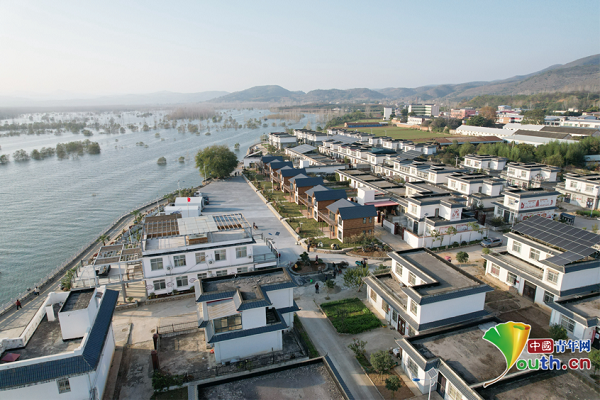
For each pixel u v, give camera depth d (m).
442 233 57.19
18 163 151.88
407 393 28.28
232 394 23.98
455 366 27.00
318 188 72.88
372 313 39.44
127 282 41.88
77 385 24.69
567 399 23.56
